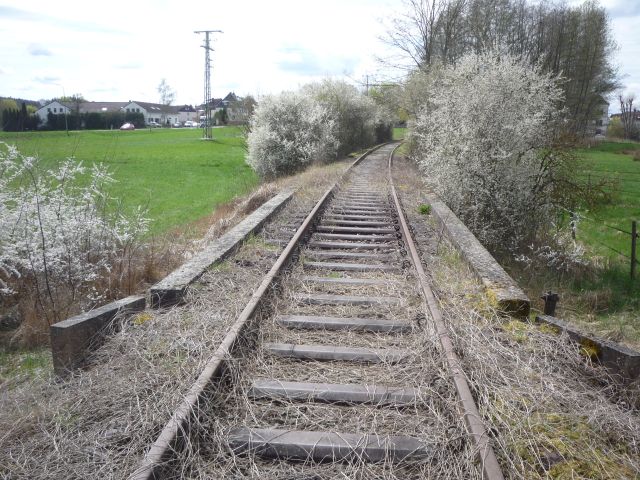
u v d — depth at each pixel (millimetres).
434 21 33406
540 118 11531
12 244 6289
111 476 2949
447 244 8805
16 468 3123
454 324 4945
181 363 4164
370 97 41281
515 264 11023
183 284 5816
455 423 3445
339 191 15992
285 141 23906
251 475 3053
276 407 3768
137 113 97250
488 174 11672
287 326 5211
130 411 3541
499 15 38375
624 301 9078
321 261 7789
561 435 3424
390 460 3168
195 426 3297
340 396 3850
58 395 3912
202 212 16297
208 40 63000
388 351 4590
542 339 4930
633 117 74125
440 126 13602
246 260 7293
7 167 6871
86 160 30641
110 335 4840
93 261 7168
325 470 3117
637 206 18734
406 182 18500
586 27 45438
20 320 6129
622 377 4387
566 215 12500
